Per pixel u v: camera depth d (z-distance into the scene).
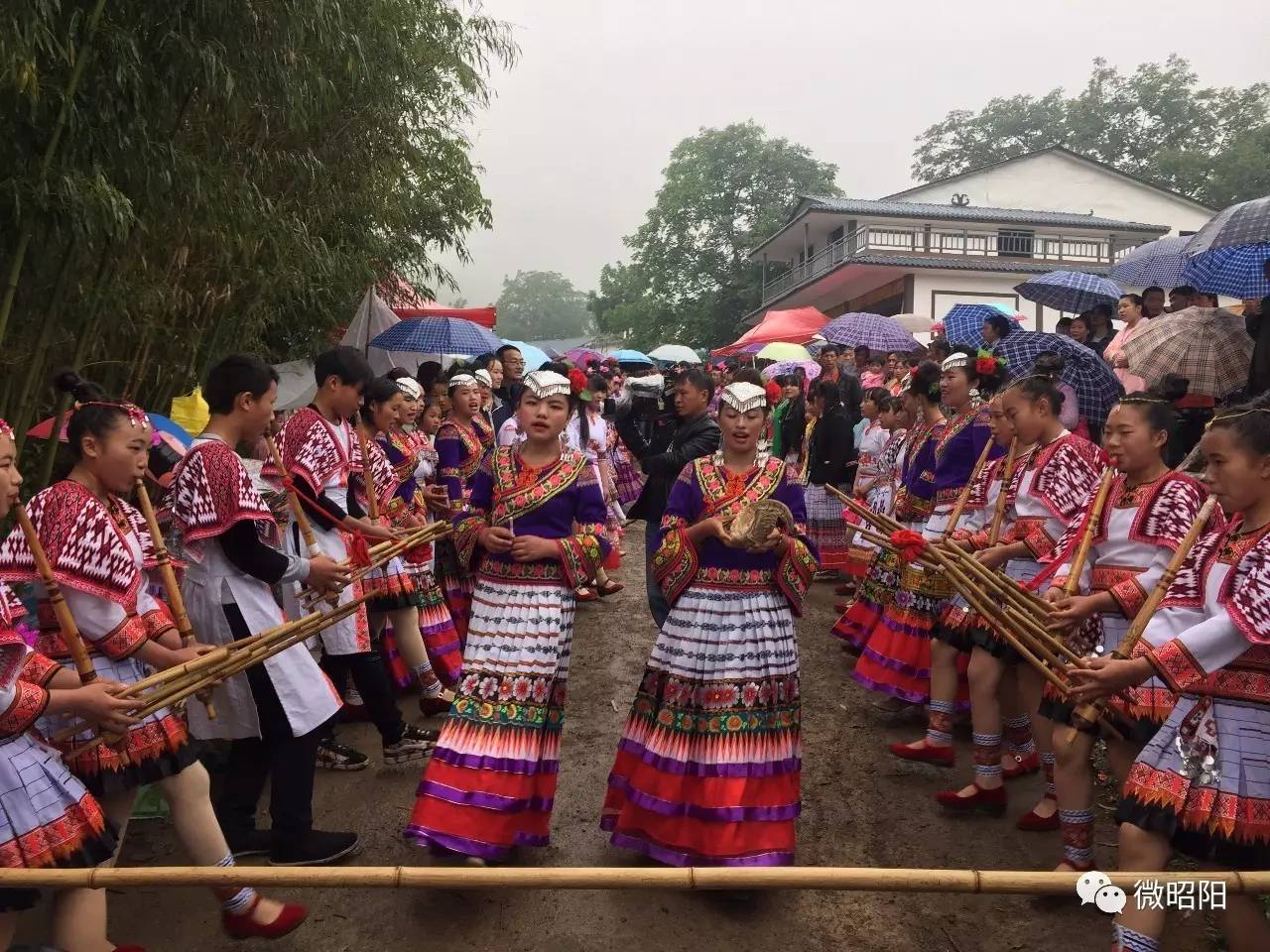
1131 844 2.36
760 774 3.25
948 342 9.21
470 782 3.17
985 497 4.21
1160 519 2.92
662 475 5.03
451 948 2.98
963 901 3.26
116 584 2.55
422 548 4.91
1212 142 30.05
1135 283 8.97
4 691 2.18
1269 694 2.26
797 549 3.34
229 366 3.16
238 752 3.49
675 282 34.62
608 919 3.14
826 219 24.25
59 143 4.11
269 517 3.11
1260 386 5.79
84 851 2.31
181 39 4.31
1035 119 32.44
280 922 2.88
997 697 3.82
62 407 4.63
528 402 3.50
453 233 10.51
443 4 8.55
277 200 6.77
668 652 3.41
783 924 3.12
